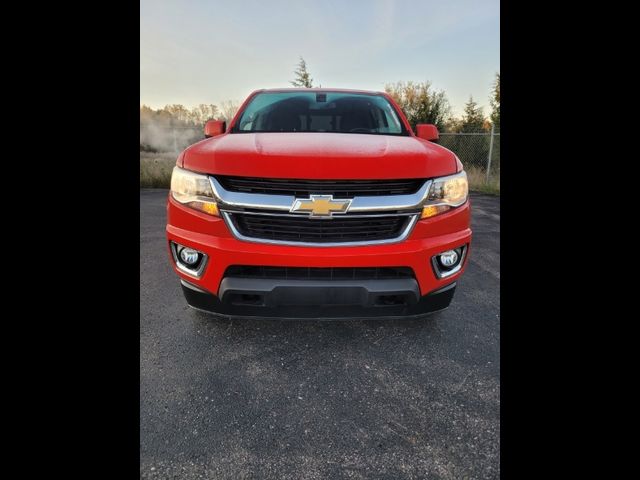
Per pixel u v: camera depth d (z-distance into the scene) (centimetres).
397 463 128
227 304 181
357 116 289
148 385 167
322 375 175
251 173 172
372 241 177
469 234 196
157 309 241
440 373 177
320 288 172
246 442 137
